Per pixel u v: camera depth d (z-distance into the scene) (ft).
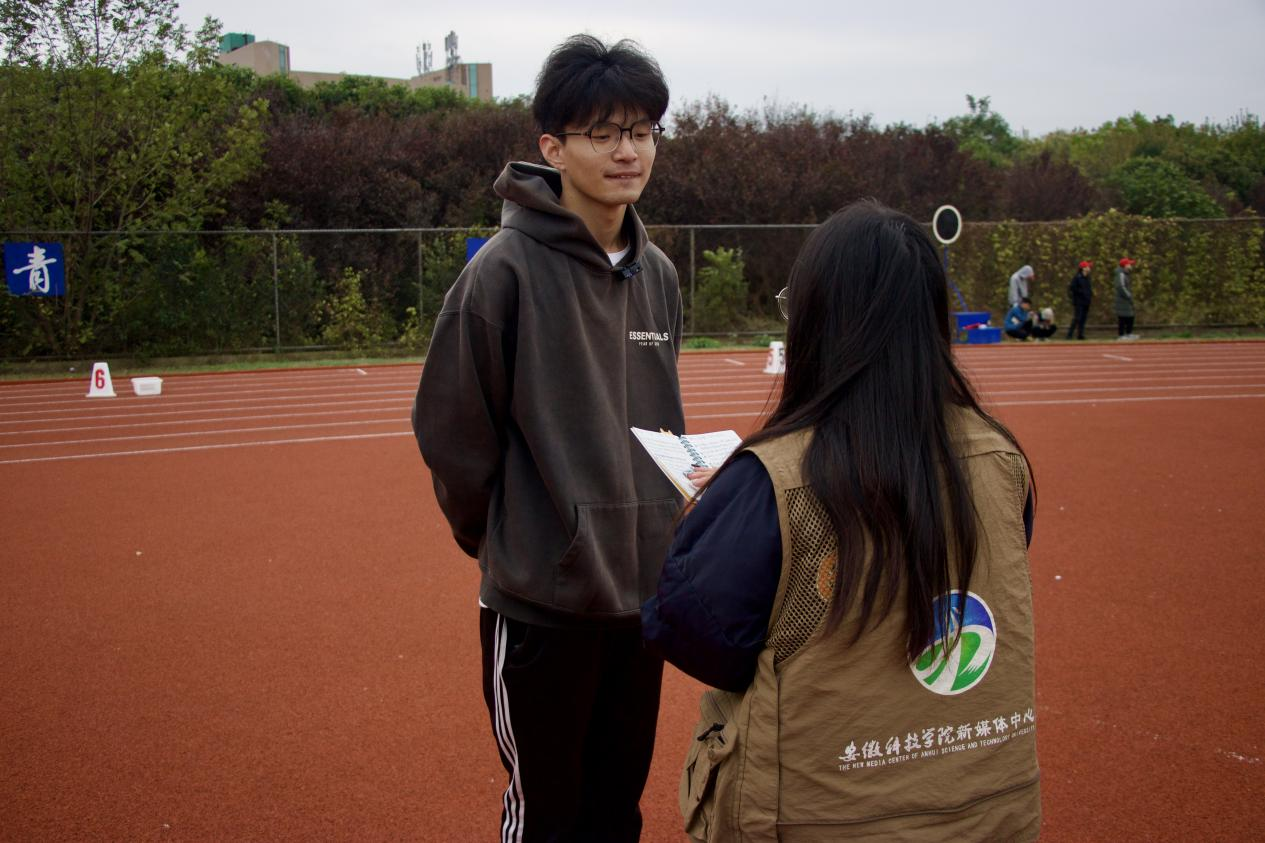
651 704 7.84
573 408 7.02
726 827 4.87
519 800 7.42
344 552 19.24
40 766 10.96
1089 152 134.31
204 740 11.57
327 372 53.11
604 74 6.89
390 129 77.46
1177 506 22.29
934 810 4.76
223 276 57.00
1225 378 47.50
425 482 25.88
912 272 4.80
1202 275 70.38
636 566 7.25
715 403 40.73
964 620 4.78
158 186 58.03
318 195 67.46
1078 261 69.56
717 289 64.08
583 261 7.05
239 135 58.90
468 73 172.96
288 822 9.88
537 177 7.13
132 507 23.21
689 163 74.02
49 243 52.47
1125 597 16.25
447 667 13.67
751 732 4.78
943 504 4.66
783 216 72.79
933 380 4.75
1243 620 15.19
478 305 6.79
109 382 44.16
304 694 12.82
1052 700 12.52
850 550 4.52
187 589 17.06
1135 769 10.86
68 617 15.67
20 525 21.58
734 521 4.74
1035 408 38.17
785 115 87.61
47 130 53.72
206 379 50.21
